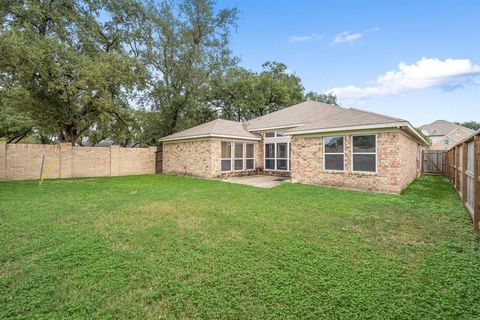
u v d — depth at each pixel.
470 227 5.11
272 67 31.39
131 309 2.50
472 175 5.73
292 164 12.29
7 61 10.72
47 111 13.98
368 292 2.78
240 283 2.96
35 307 2.53
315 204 7.19
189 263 3.46
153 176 15.86
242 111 28.56
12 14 12.83
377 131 9.55
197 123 24.84
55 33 14.01
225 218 5.72
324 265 3.41
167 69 20.67
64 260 3.54
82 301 2.62
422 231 4.85
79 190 9.77
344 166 10.46
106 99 13.97
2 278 3.05
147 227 5.06
